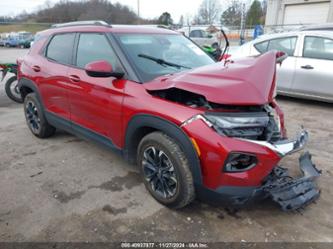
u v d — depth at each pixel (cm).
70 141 442
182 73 277
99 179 331
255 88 234
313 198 269
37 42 441
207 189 238
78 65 350
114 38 315
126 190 308
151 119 259
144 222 260
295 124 509
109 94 299
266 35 683
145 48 323
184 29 1712
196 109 237
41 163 370
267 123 238
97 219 264
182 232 248
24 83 441
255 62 260
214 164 225
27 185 319
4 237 243
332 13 1930
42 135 445
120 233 247
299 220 262
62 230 251
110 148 323
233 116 227
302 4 2081
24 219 265
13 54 2067
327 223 258
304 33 607
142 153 284
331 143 429
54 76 377
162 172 269
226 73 247
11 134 474
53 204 286
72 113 365
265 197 246
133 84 282
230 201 233
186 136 236
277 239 240
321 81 580
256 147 221
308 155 312
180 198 255
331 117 548
